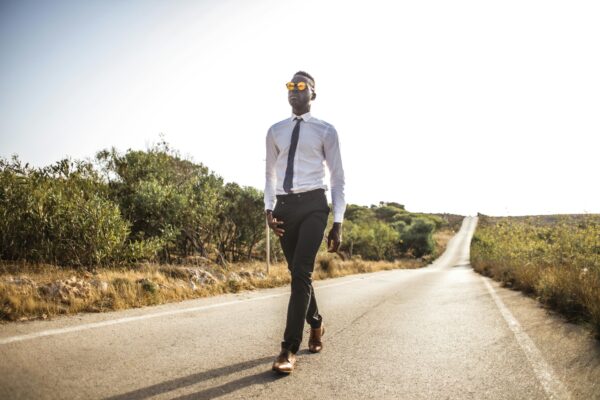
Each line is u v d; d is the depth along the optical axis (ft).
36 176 30.99
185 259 38.01
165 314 14.15
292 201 8.86
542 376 8.51
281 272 35.47
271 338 11.34
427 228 213.66
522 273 33.24
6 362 7.44
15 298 12.55
